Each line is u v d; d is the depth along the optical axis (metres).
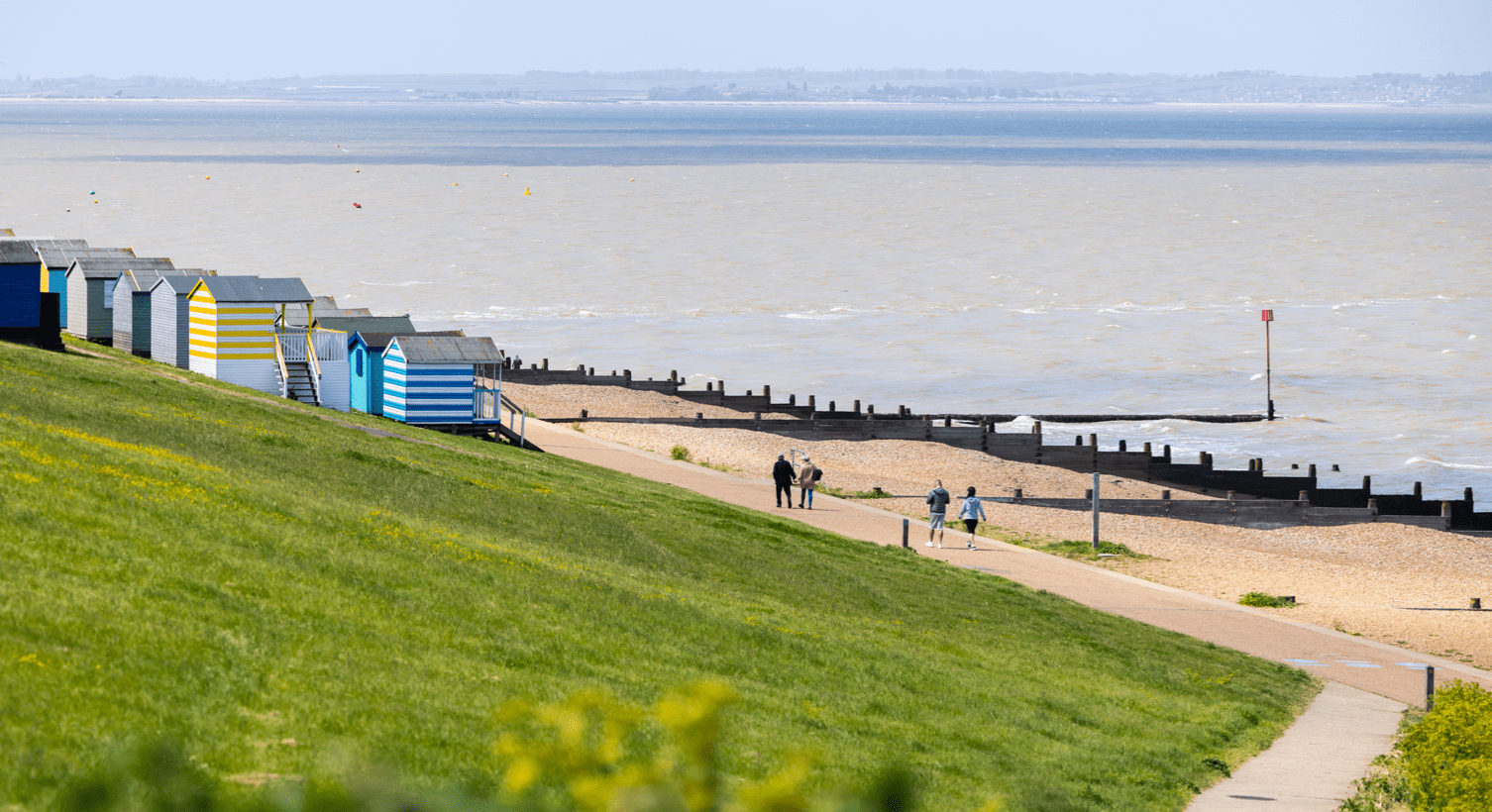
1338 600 72.25
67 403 57.00
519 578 43.12
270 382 92.56
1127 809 33.03
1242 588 74.31
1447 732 37.34
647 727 29.94
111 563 32.25
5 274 83.50
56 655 25.45
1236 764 40.50
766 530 68.06
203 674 26.94
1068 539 84.25
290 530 41.25
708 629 42.75
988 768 33.88
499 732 27.64
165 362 95.19
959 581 64.31
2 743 20.98
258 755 23.36
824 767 30.45
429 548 44.16
